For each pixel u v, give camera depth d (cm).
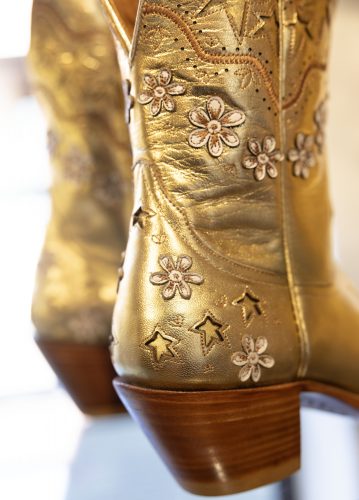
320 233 34
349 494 57
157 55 31
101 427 65
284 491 48
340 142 59
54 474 62
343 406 36
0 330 97
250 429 32
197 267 31
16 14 87
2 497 57
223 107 32
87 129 43
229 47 31
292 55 33
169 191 32
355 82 58
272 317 32
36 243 99
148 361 31
